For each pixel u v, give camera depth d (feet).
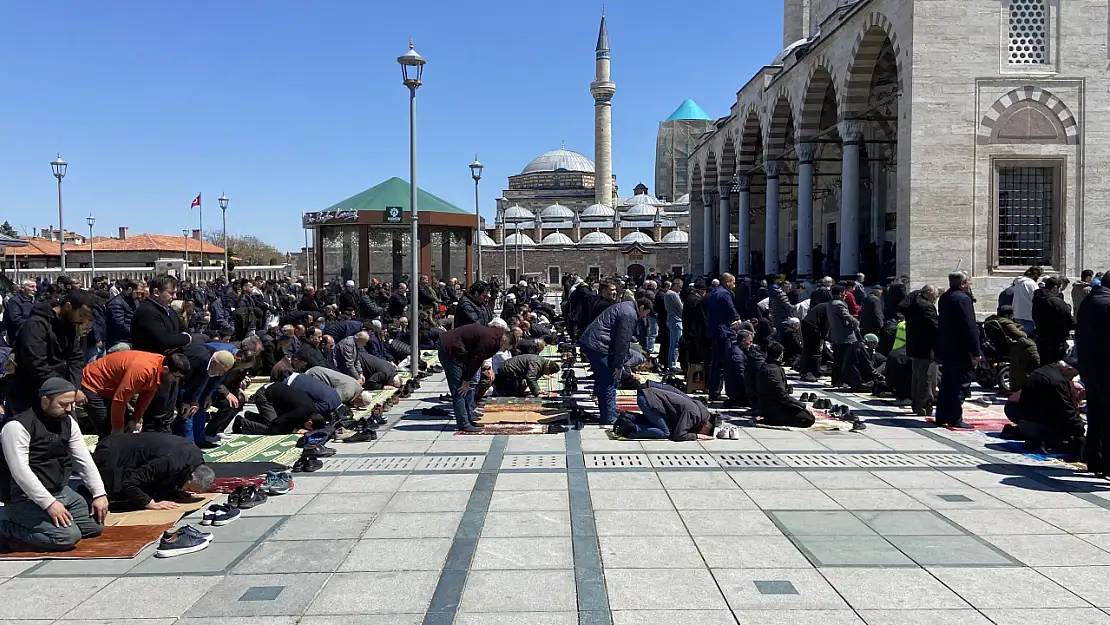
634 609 17.33
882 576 19.17
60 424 21.75
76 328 28.35
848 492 26.71
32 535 20.89
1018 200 76.95
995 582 18.80
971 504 25.29
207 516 23.56
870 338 50.75
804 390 50.88
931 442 34.76
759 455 32.24
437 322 82.79
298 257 263.08
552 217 318.45
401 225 107.96
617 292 47.52
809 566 19.83
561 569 19.70
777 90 117.50
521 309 71.67
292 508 25.09
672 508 24.84
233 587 18.70
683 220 303.48
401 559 20.49
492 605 17.57
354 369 49.14
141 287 48.52
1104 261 76.23
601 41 321.11
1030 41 75.97
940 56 75.05
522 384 48.73
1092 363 28.55
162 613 17.26
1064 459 31.50
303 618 16.97
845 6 95.30
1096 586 18.57
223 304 79.30
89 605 17.71
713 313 46.47
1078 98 75.66
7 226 315.78
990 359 49.08
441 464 30.91
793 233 160.45
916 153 75.46
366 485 27.86
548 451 33.06
